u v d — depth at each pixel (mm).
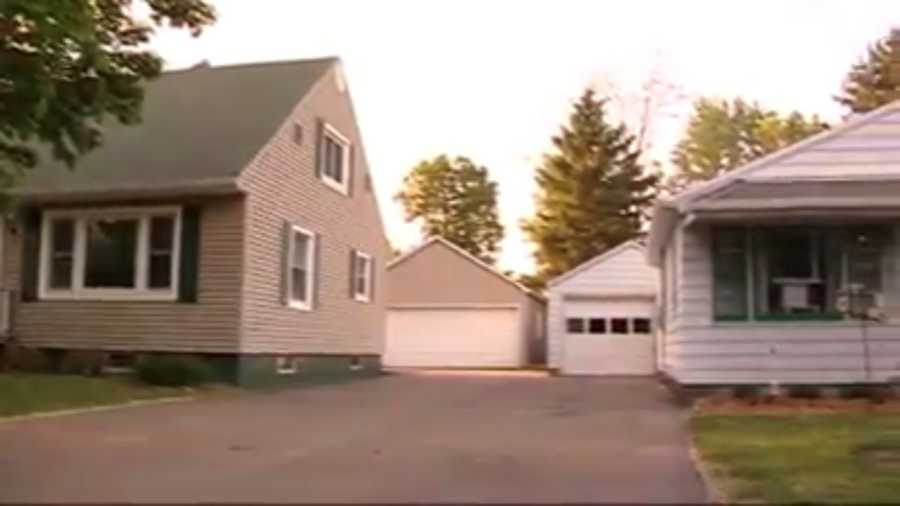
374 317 25719
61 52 13602
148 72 15336
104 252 18578
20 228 18891
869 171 15719
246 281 17703
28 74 13484
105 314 18359
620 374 27938
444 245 35281
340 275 22781
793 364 14852
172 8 15609
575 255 49625
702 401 14297
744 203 14305
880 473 8133
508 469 7922
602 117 50375
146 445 9305
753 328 14945
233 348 17500
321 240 21422
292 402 14492
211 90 21375
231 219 17797
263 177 18422
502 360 34312
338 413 12742
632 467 8078
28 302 18797
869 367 14727
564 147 50781
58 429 10547
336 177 22641
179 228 18062
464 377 24344
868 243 14938
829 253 14977
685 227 15125
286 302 19391
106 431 10406
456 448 9219
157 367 16266
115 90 14836
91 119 16141
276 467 7949
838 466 8422
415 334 34844
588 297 29125
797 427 11203
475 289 34812
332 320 22188
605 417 12414
